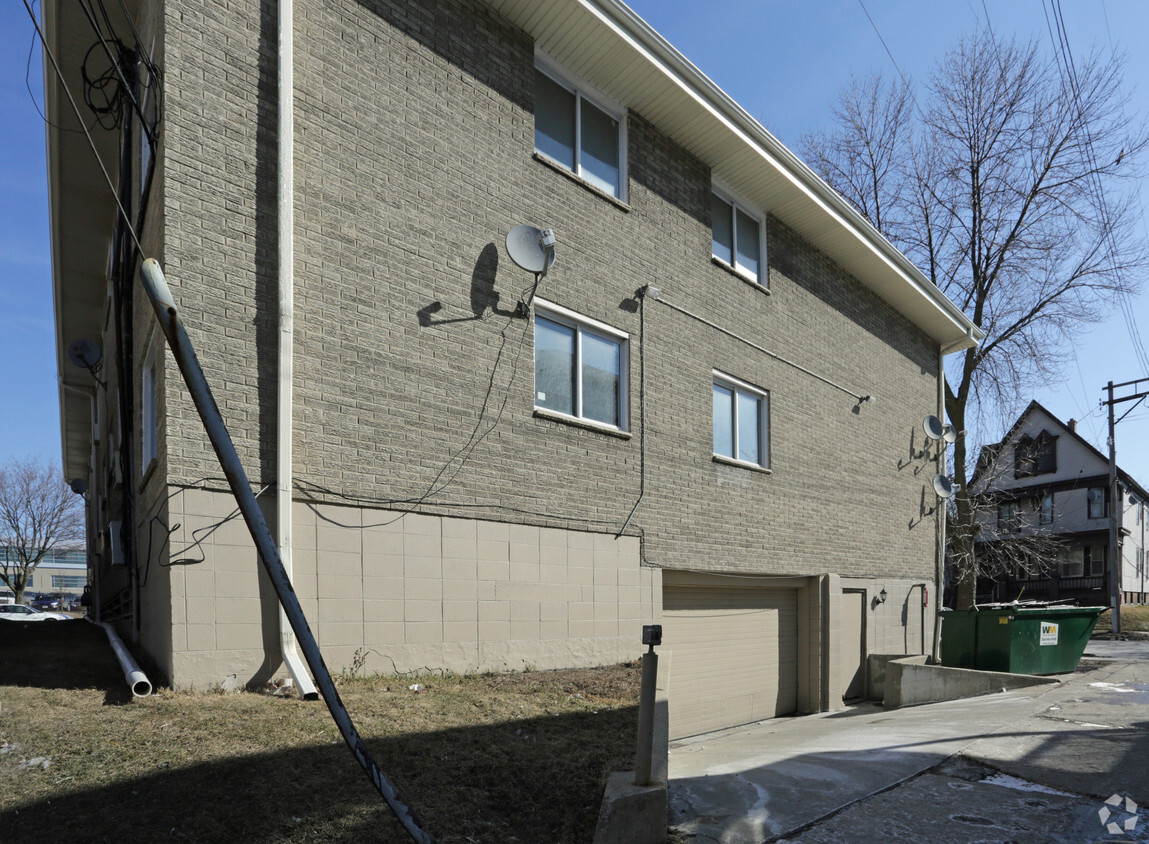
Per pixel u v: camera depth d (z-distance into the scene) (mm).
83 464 28781
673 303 11336
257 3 7250
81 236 13680
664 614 10875
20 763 4430
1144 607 36156
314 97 7527
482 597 8297
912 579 17016
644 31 10000
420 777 4684
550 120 10055
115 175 12016
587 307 9977
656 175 11344
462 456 8297
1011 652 13617
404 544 7684
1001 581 39781
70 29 9422
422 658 7691
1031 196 21531
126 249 9656
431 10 8641
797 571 13305
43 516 50031
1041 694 10977
